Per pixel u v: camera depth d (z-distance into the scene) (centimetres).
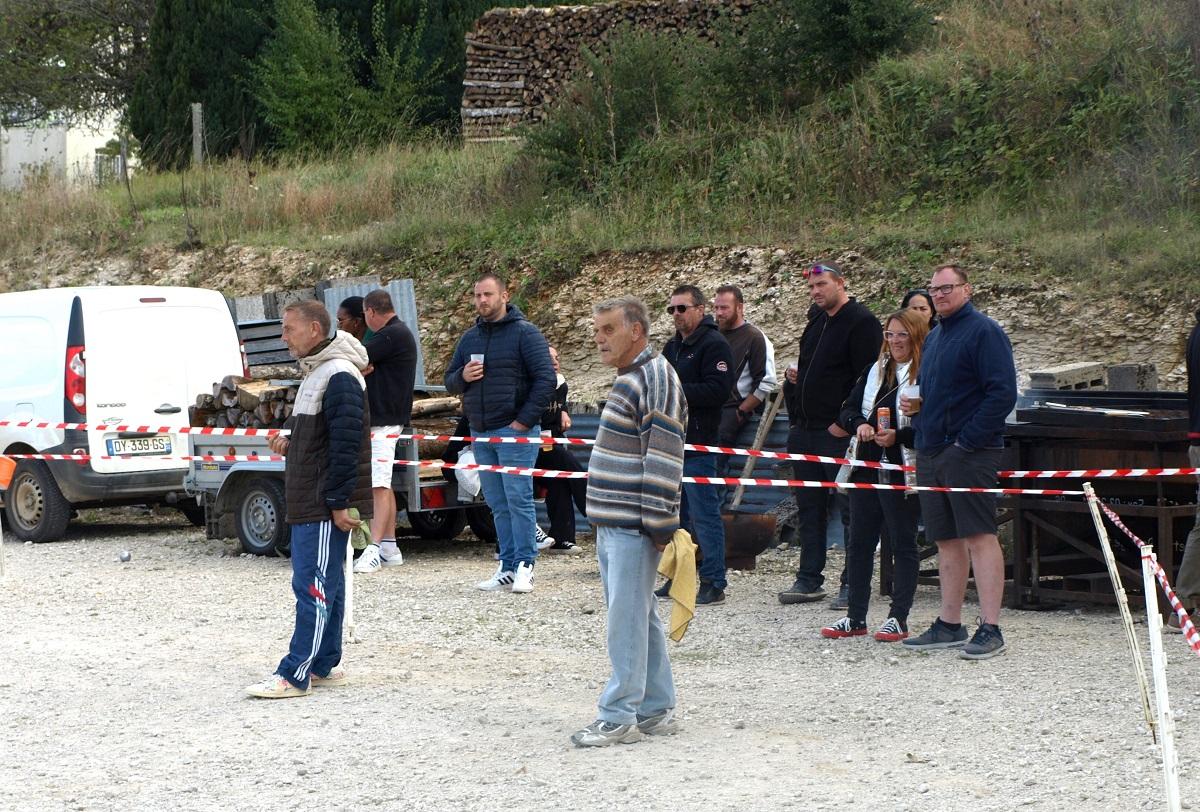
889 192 1739
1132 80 1720
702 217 1805
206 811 522
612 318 579
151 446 1325
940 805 504
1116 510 857
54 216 2384
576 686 710
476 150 2323
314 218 2186
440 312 1828
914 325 794
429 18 2745
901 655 758
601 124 2058
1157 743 530
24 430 1316
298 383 1197
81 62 3516
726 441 1030
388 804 524
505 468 965
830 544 1135
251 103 2777
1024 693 665
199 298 1396
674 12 2353
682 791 528
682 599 580
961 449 735
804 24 2008
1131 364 1176
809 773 548
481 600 953
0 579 1084
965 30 1967
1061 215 1579
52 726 650
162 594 1003
